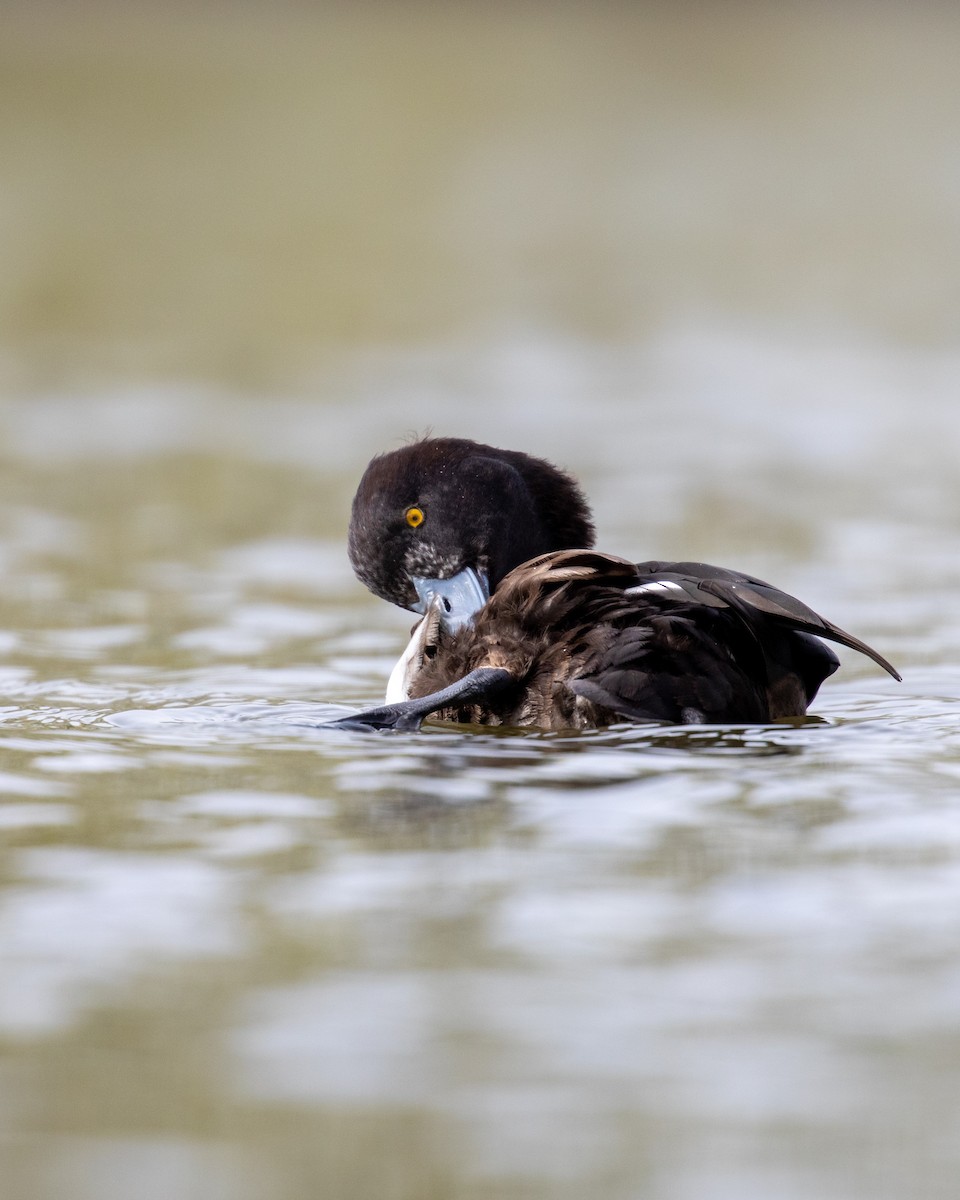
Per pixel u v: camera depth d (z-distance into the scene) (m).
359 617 13.18
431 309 31.69
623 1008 5.44
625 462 19.98
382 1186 4.49
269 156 46.12
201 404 24.17
